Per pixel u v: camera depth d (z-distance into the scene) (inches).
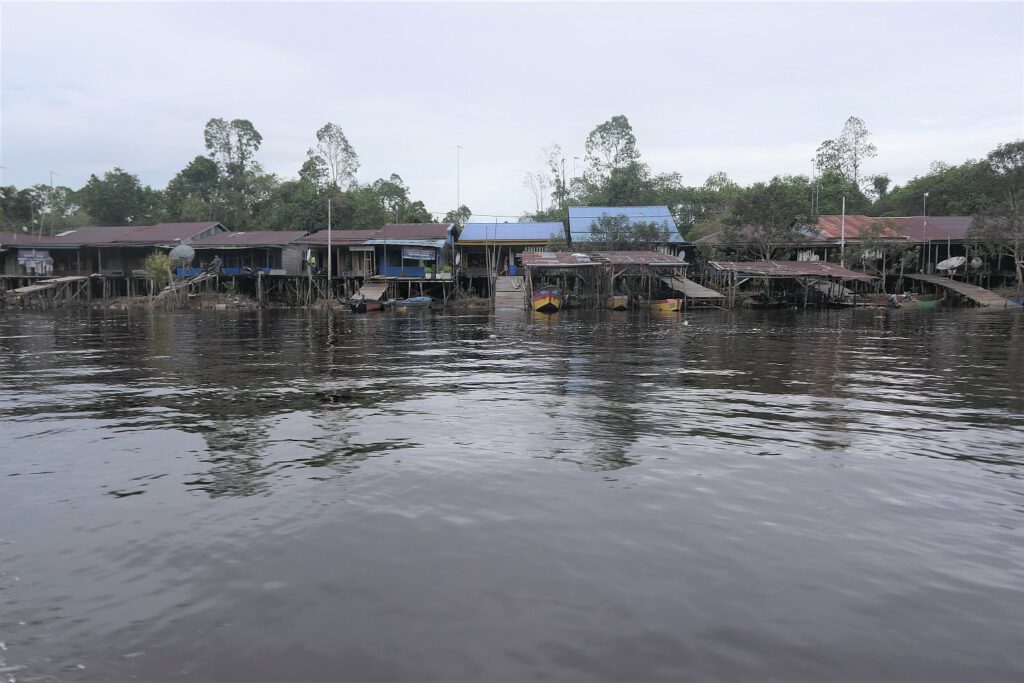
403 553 180.9
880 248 1720.0
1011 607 151.3
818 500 221.1
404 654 133.6
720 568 170.4
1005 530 196.4
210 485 240.7
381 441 303.0
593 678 125.2
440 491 231.0
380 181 2652.6
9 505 221.6
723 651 133.6
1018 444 296.4
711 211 2178.9
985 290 1678.2
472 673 127.0
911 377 505.7
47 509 217.8
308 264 1824.6
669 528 196.7
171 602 156.3
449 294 1871.3
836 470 255.1
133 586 164.4
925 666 128.9
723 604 152.3
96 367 575.8
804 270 1615.4
